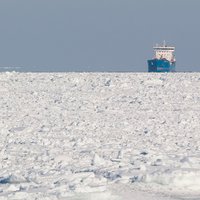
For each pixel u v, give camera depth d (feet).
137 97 336.70
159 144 182.60
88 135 204.95
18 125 235.81
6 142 192.24
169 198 111.04
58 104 307.78
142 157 152.87
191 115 265.34
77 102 316.40
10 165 150.41
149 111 277.23
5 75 462.60
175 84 403.54
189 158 140.77
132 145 180.14
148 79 429.38
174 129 220.84
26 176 132.16
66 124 236.02
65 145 180.86
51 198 108.06
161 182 120.06
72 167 143.02
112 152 166.30
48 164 148.87
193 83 409.90
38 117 259.80
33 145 182.80
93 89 378.32
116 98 334.85
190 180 119.96
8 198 110.11
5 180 128.57
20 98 333.01
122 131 215.51
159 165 137.39
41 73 493.77
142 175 122.93
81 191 111.86
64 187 116.98
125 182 121.39
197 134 207.41
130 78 443.32
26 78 441.27
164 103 309.83
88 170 137.80
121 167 138.72
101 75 472.03
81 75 471.21
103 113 272.51
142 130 218.18
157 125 231.91
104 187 113.70
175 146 178.60
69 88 384.06
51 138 198.39
